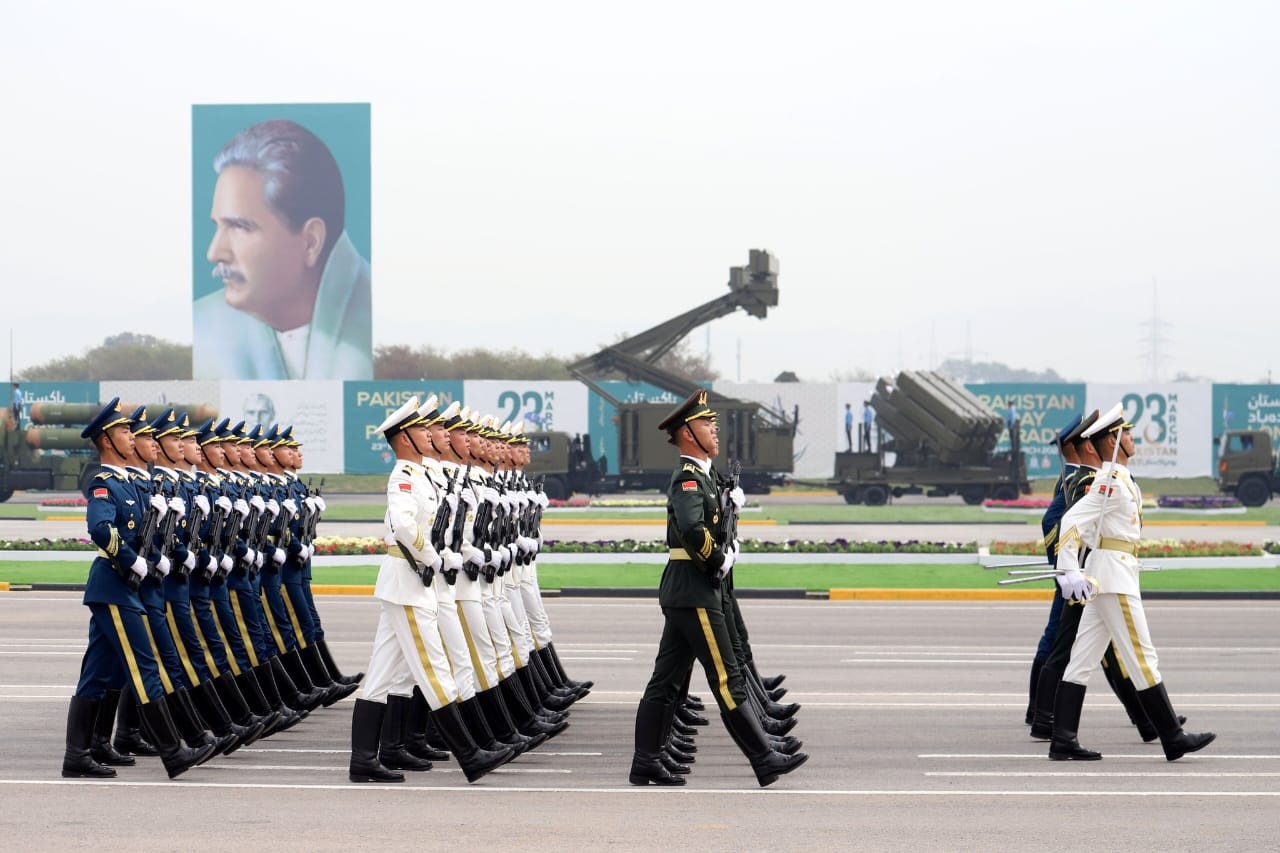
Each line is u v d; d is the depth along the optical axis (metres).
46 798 9.34
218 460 11.85
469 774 9.80
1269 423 58.78
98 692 10.08
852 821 8.70
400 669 10.28
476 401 59.28
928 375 50.88
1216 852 7.97
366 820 8.73
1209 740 10.62
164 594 10.47
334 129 64.19
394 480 9.99
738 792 9.57
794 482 51.25
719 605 9.73
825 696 13.59
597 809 9.05
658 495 54.72
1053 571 11.57
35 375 84.56
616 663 15.73
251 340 64.56
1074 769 10.30
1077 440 11.67
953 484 49.62
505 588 12.02
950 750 11.03
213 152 64.19
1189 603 22.17
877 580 24.20
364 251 64.44
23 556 28.22
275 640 12.46
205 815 8.86
